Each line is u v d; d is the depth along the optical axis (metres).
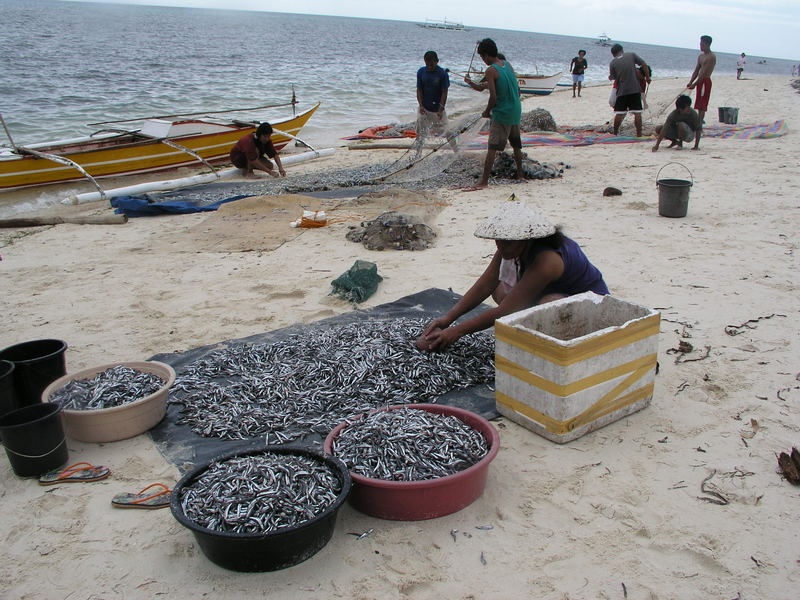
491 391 4.27
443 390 4.22
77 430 3.84
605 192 9.76
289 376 4.37
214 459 3.12
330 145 17.64
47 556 2.96
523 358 3.70
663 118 18.61
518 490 3.29
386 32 192.50
